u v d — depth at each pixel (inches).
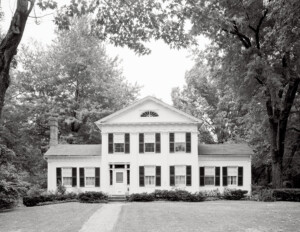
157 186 1434.5
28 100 1811.0
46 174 1701.5
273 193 1184.2
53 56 1856.5
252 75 1061.1
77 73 1851.6
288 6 679.7
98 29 535.8
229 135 2049.7
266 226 631.8
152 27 506.6
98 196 1242.0
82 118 1825.8
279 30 770.2
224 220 708.0
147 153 1448.1
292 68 1107.9
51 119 1578.5
